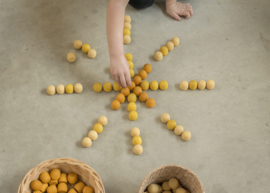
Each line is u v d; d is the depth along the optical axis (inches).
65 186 29.9
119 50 32.9
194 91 36.4
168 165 28.0
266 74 38.1
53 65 37.4
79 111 34.6
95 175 28.6
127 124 34.0
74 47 38.7
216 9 43.2
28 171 30.3
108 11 33.0
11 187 30.7
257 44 40.3
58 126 33.7
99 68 37.4
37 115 34.2
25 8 41.8
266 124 34.8
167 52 38.6
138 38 39.8
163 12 42.3
